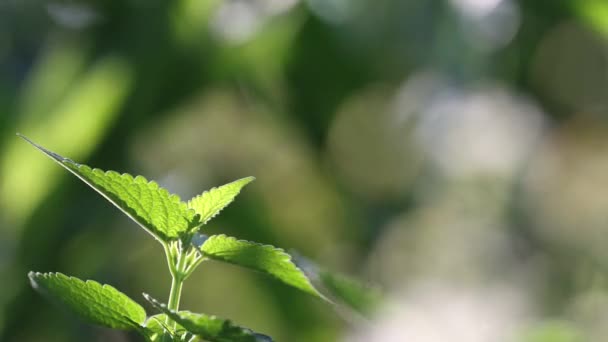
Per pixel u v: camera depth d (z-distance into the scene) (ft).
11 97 6.76
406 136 7.67
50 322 5.84
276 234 6.31
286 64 6.46
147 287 6.46
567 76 7.45
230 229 6.22
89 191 6.14
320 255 7.00
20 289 5.91
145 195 1.96
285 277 2.04
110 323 1.96
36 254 6.00
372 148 7.66
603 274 7.97
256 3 6.28
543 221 8.21
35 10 7.00
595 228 8.20
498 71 6.91
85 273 6.19
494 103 7.47
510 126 7.88
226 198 2.02
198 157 6.57
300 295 5.99
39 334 5.86
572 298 7.82
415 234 7.70
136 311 1.96
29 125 6.22
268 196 6.87
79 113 6.22
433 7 6.23
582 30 7.16
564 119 7.97
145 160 6.37
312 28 6.27
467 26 6.31
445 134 7.73
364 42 6.26
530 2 6.40
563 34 7.04
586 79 7.64
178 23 6.24
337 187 7.06
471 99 7.31
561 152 8.19
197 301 6.36
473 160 8.04
